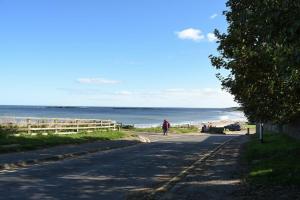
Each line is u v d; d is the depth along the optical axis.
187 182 15.63
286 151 23.56
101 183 15.37
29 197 12.27
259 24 10.45
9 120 31.98
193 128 74.44
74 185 14.70
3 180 15.19
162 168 20.39
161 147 34.12
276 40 10.27
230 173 18.08
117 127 54.44
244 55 18.06
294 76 13.58
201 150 31.44
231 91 22.41
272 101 20.58
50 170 18.33
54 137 33.19
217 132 68.50
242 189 13.80
